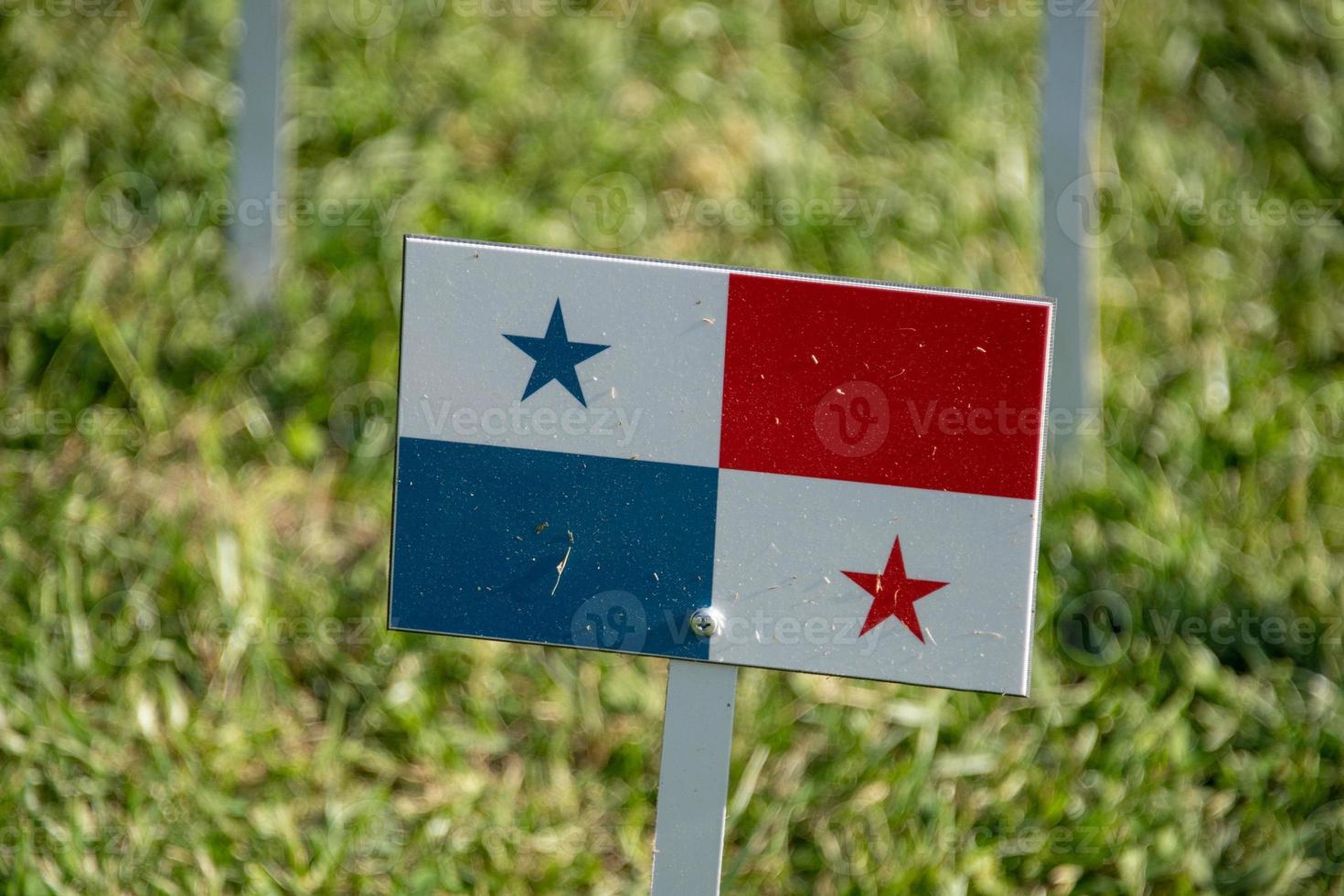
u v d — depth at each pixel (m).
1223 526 2.46
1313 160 3.10
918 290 1.39
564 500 1.44
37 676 2.09
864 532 1.42
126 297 2.61
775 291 1.40
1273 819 2.06
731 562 1.44
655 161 2.97
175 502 2.35
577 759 2.17
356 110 2.96
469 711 2.17
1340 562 2.42
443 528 1.45
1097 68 2.42
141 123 2.86
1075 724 2.16
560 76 3.12
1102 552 2.39
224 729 2.09
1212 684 2.21
